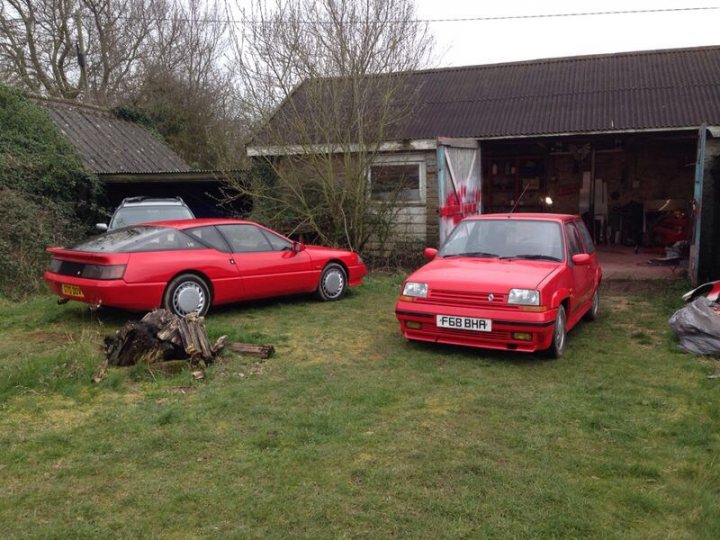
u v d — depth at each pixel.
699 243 10.04
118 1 24.91
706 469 3.85
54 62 23.31
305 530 3.15
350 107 11.86
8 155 12.45
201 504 3.38
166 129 24.94
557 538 3.10
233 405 4.86
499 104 14.16
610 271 12.05
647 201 16.53
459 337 6.30
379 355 6.46
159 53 25.75
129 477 3.70
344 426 4.47
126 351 5.79
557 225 7.32
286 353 6.48
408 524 3.20
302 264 8.84
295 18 11.59
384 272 12.35
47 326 7.51
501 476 3.72
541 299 6.00
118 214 11.70
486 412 4.82
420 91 15.34
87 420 4.56
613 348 6.82
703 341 6.49
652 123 12.01
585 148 16.59
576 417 4.72
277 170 12.28
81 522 3.20
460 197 12.28
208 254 7.77
